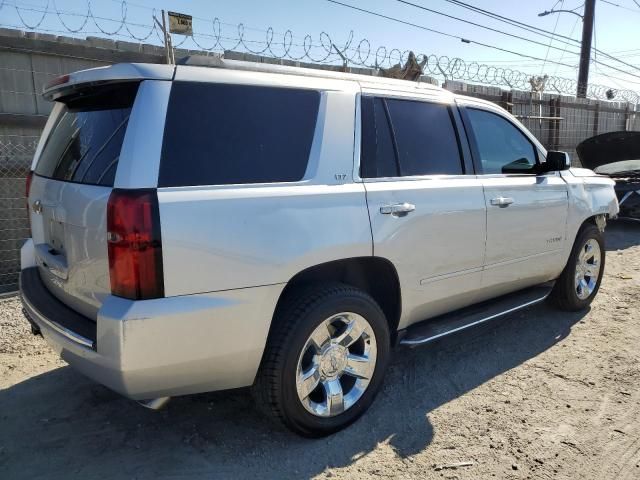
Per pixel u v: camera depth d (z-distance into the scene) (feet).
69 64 19.86
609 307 18.12
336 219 9.81
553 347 14.73
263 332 9.02
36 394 11.99
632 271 23.30
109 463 9.55
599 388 12.34
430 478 9.16
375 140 11.00
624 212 34.53
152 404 8.80
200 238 8.20
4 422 10.85
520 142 15.07
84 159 9.25
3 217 19.20
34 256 11.80
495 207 13.19
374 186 10.66
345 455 9.78
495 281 13.75
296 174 9.62
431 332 12.34
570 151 46.21
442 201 11.84
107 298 7.98
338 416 10.32
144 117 8.18
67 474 9.25
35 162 12.04
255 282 8.77
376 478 9.16
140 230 7.74
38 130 19.53
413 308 11.72
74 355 8.66
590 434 10.46
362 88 11.09
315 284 10.09
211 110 8.84
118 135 8.54
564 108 44.60
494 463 9.56
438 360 13.85
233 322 8.63
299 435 10.00
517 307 14.48
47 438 10.32
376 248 10.44
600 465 9.50
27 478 9.13
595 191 17.26
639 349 14.55
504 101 38.47
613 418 11.03
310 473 9.29
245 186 8.88
